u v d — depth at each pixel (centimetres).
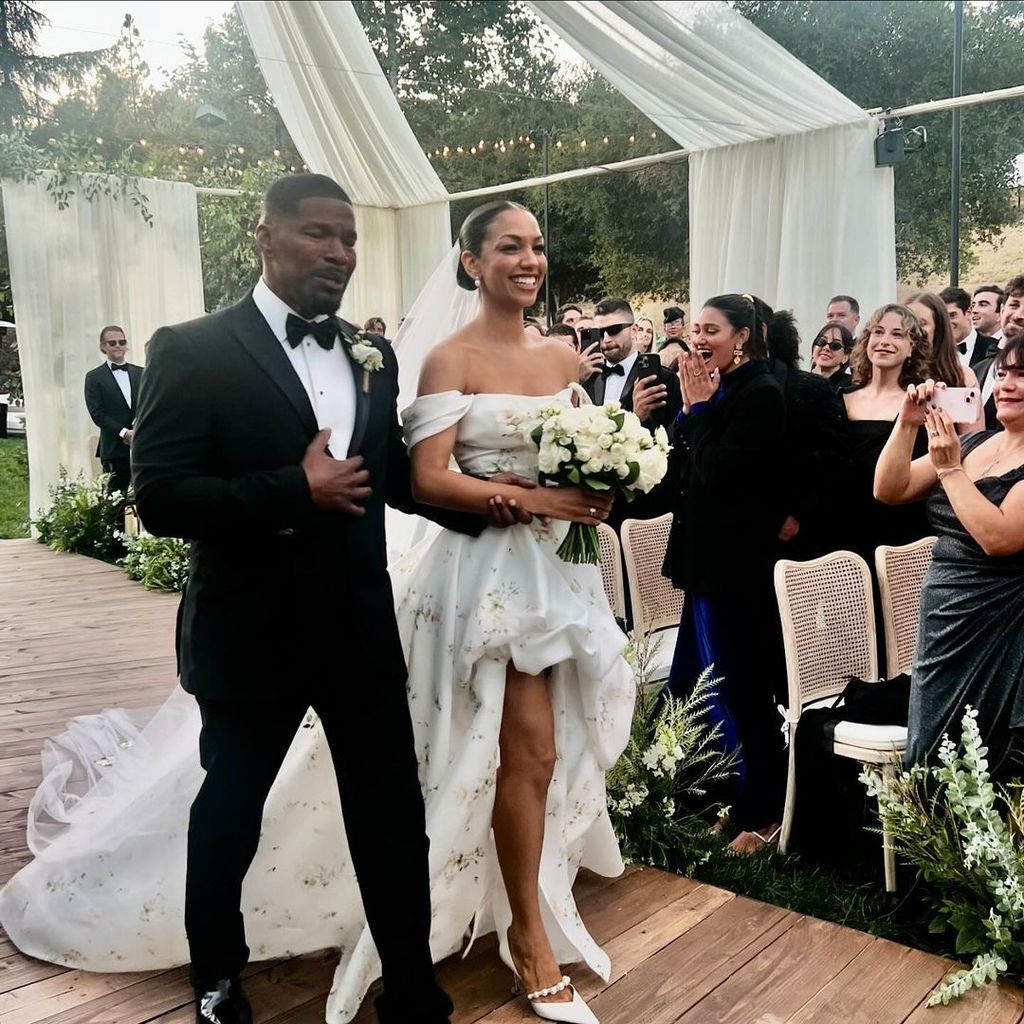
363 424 199
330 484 184
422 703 229
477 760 216
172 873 230
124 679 476
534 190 1511
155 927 229
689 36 530
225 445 187
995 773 254
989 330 556
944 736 249
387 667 199
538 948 221
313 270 188
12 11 1582
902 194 1317
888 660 338
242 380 187
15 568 765
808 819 305
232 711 196
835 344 498
